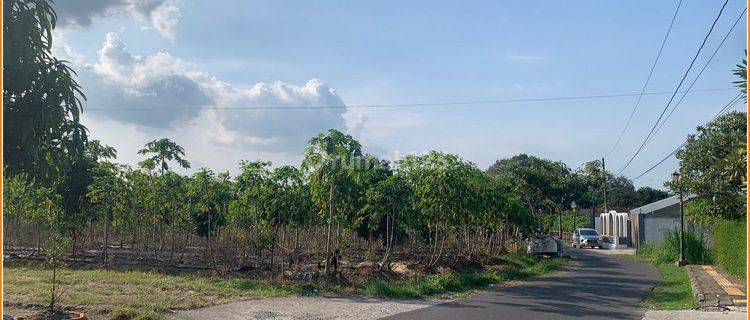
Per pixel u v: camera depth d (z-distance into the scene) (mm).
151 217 21125
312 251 23406
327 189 17641
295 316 12094
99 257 21828
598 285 19328
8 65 6461
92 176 20656
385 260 19375
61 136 6980
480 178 24188
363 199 18812
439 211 20078
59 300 12336
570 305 14656
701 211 23234
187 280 16484
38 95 6637
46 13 6770
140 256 22781
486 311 13375
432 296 15828
